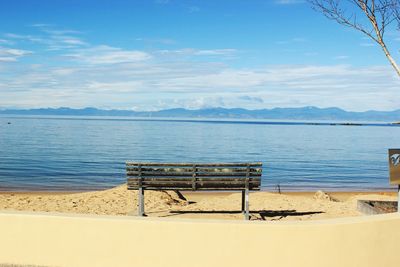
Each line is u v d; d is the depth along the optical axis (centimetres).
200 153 3284
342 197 1512
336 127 11931
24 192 1584
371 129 10356
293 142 4903
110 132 6512
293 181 2080
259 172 693
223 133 6844
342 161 2967
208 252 398
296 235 393
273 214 769
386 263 397
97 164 2505
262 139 5375
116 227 405
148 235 402
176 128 8831
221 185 695
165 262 401
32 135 5216
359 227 395
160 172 691
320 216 748
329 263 393
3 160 2575
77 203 890
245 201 745
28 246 412
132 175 697
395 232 400
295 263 394
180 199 1039
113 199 937
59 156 2864
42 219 411
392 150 525
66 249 409
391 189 1872
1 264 413
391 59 662
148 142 4403
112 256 405
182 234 400
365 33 693
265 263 395
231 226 397
